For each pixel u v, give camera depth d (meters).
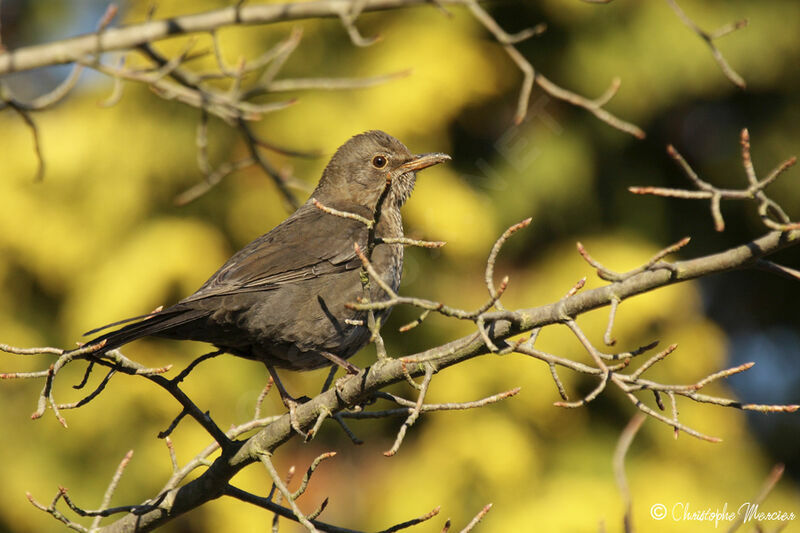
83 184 13.55
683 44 14.34
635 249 14.13
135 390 12.94
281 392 7.35
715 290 16.97
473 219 13.37
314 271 7.32
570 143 14.63
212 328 6.89
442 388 13.62
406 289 14.13
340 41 13.75
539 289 13.88
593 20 14.46
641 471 13.88
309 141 13.16
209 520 13.18
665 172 15.70
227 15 8.13
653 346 4.78
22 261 13.47
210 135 13.77
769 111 15.62
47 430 13.03
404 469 13.99
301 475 14.33
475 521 5.19
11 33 16.36
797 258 16.58
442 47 13.27
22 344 13.37
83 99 14.06
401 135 12.98
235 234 14.12
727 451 14.16
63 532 12.88
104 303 12.63
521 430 13.80
